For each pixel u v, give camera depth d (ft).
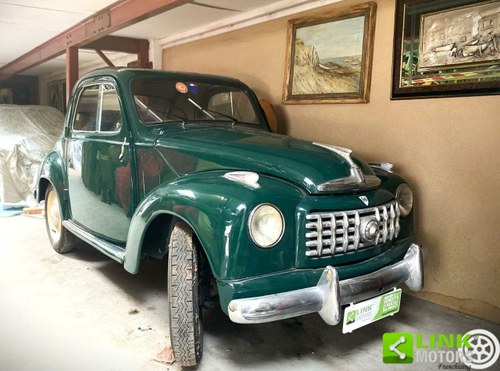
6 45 23.36
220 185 6.69
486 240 9.46
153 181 8.96
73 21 17.75
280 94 14.15
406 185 8.53
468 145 9.60
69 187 12.14
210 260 6.33
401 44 10.59
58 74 35.04
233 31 15.90
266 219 6.30
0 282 11.10
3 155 18.95
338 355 8.13
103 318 9.31
